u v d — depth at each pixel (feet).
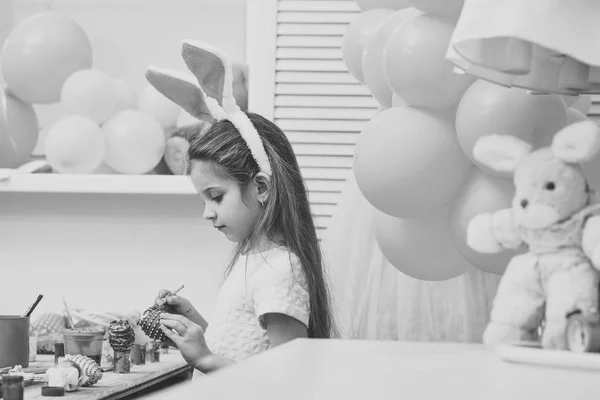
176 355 6.36
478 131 3.84
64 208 7.82
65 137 7.09
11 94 7.54
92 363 4.57
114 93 7.28
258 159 5.09
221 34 8.05
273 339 4.76
